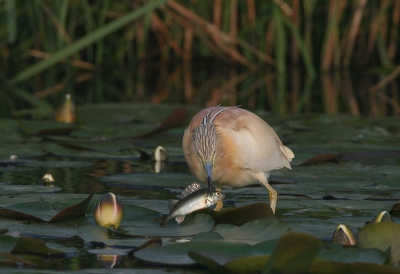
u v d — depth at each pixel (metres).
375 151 12.31
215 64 27.83
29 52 25.75
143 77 25.75
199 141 8.55
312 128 14.77
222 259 5.80
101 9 25.94
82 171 11.15
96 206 7.33
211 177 8.36
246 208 7.55
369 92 22.25
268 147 9.15
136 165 11.80
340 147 12.77
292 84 23.89
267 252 6.14
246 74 26.25
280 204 8.68
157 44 28.42
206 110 9.27
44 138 13.92
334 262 5.57
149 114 16.72
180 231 7.22
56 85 23.56
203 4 25.94
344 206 8.49
